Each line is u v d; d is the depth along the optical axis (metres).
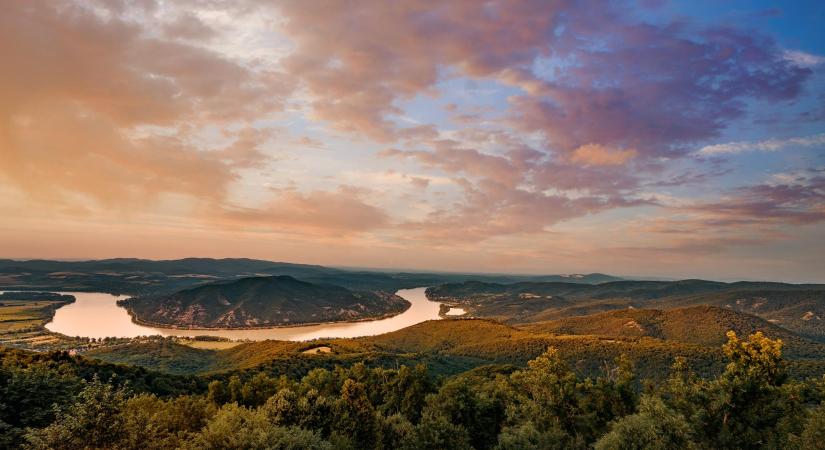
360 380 77.94
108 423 28.28
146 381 90.75
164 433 32.94
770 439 48.94
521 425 58.53
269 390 73.00
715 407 51.59
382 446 48.56
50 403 39.66
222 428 30.97
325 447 32.75
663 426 45.06
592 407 64.69
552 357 67.56
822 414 45.44
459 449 49.34
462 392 64.75
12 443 29.61
